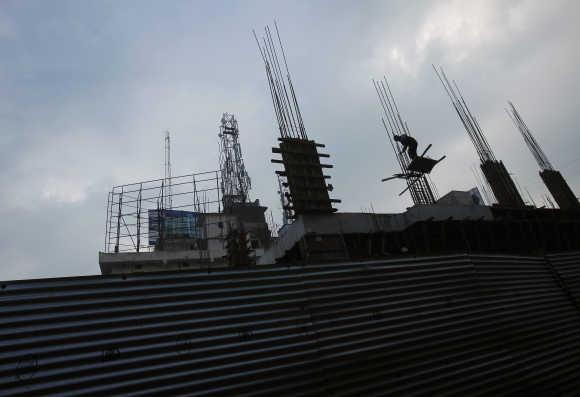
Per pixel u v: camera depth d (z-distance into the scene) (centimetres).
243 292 743
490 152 1703
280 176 1054
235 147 3722
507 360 939
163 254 2408
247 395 636
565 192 1848
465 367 867
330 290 830
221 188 2784
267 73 1241
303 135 1144
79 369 554
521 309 1093
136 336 614
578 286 1330
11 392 507
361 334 798
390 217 1139
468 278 1052
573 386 996
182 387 601
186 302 683
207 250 2488
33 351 541
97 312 609
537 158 1962
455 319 943
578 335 1158
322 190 1066
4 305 556
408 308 895
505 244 1347
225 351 662
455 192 1581
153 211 2630
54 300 591
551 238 1474
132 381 576
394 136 1648
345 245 995
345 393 711
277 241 1137
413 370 804
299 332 743
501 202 1593
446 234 1216
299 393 675
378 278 909
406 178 1570
